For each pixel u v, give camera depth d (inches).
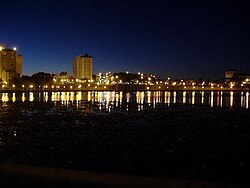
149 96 5516.7
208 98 5123.0
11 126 1385.3
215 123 1557.6
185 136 1151.0
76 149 903.7
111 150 896.3
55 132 1229.1
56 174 348.5
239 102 3929.6
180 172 693.3
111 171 694.5
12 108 2406.5
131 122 1578.5
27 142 1000.9
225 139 1098.1
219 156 844.6
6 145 944.3
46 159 786.8
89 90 6023.6
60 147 927.7
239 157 836.0
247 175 678.5
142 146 957.2
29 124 1459.2
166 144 994.7
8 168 359.6
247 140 1080.2
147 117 1817.2
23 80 6215.6
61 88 6013.8
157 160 793.6
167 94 6530.5
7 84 5885.8
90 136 1137.4
